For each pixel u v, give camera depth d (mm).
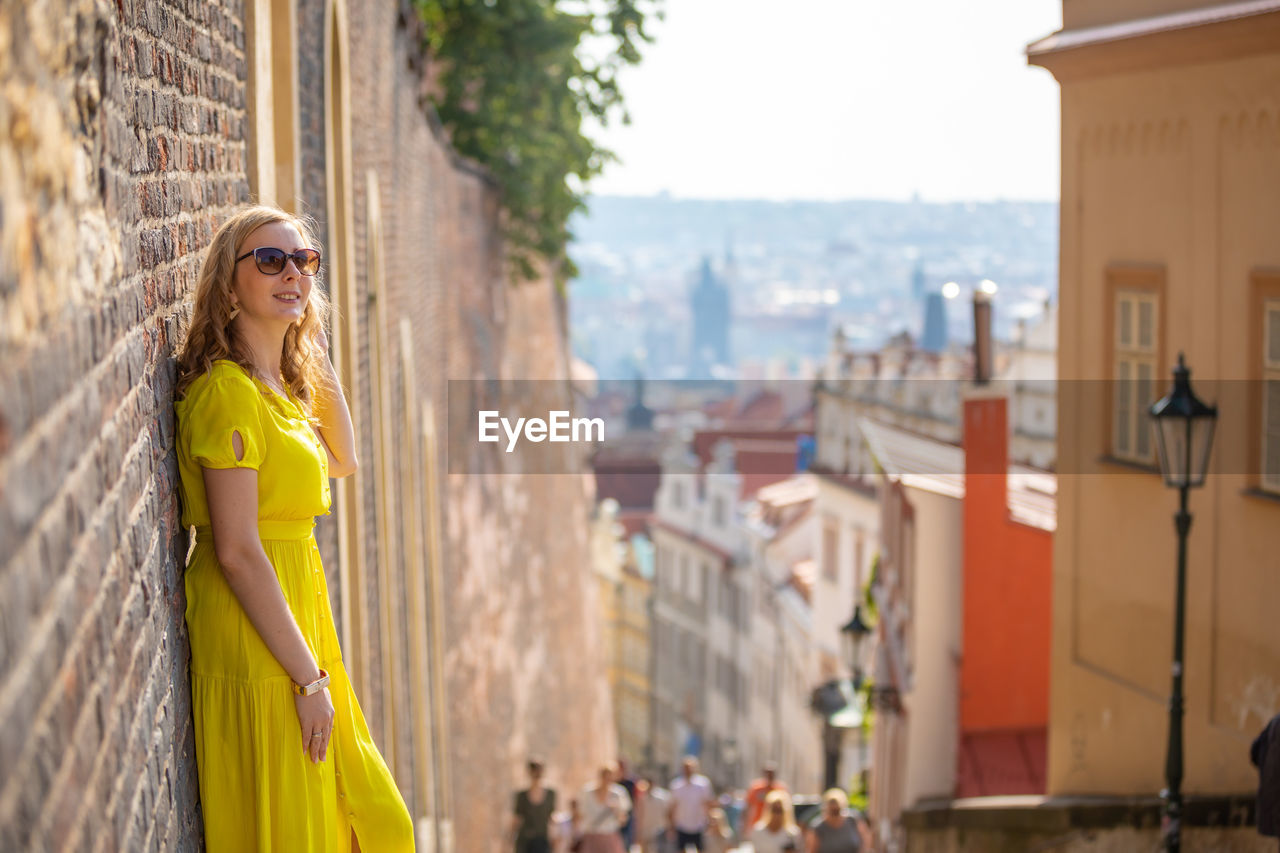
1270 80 8203
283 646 3527
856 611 16234
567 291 36375
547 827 14867
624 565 69250
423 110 15555
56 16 2246
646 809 17219
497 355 23344
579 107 22766
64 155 2301
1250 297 8422
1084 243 10094
